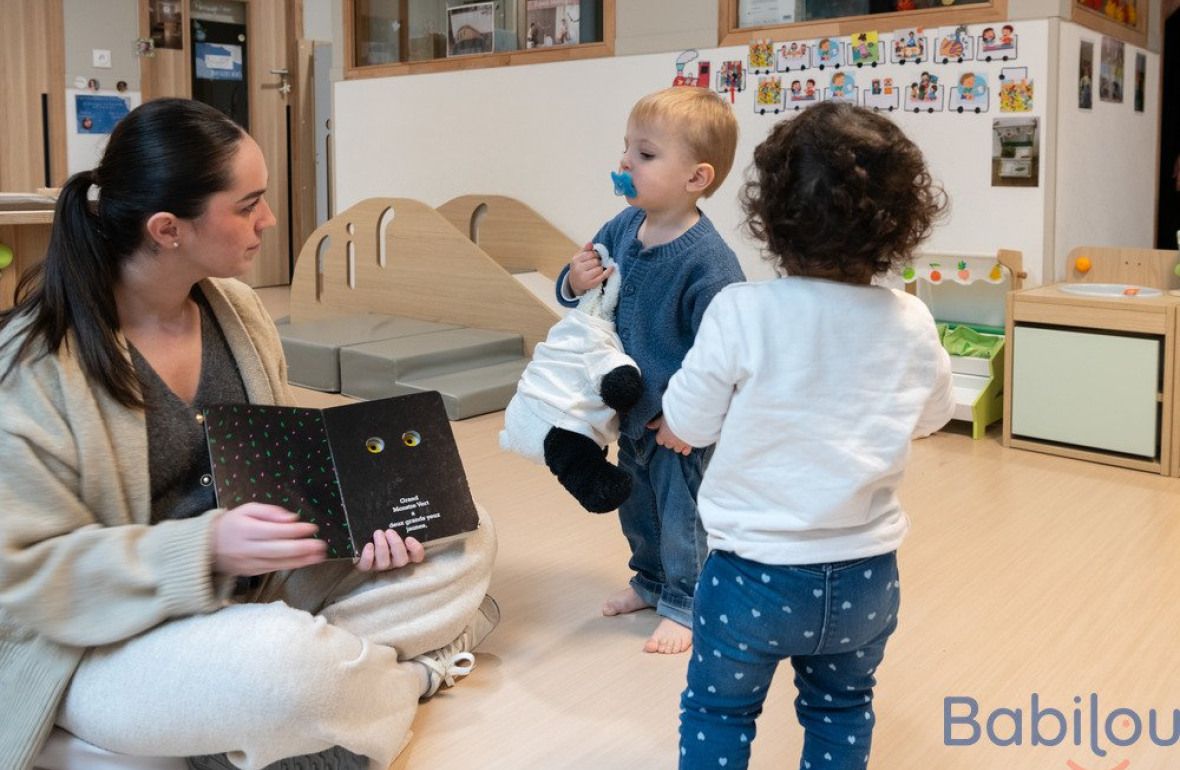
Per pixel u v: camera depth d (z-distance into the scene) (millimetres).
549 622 1894
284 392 1622
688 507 1788
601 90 3953
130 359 1354
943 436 3139
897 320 1194
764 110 3479
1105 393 2816
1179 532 2314
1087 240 3277
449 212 4500
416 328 3938
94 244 1304
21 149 5441
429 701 1610
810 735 1286
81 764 1308
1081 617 1886
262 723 1228
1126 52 3434
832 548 1166
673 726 1543
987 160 3090
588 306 1761
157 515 1383
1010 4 2986
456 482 1596
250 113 6211
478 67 4355
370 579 1559
